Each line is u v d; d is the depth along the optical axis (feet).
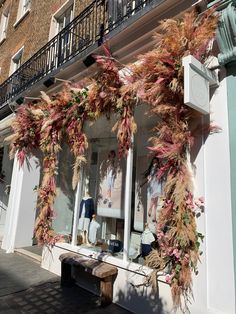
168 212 10.46
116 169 15.76
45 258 17.71
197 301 9.66
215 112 10.36
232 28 9.53
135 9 15.23
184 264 9.86
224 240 9.43
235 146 9.75
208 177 10.19
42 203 18.26
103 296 12.36
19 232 21.54
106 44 14.46
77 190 17.11
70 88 16.35
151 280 11.04
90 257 14.61
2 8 44.91
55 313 11.43
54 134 17.97
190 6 11.49
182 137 10.41
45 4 31.63
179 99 10.56
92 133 17.47
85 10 20.01
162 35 11.30
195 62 9.66
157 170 12.03
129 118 13.26
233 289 8.98
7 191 29.30
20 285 14.56
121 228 14.76
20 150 21.42
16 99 24.11
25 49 34.24
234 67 10.17
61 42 22.59
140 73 12.23
